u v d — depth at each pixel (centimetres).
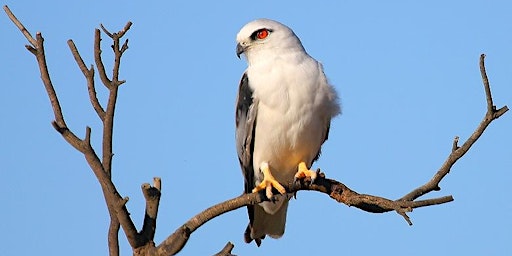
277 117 1046
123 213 638
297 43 1085
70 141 622
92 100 654
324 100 1048
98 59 638
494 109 711
